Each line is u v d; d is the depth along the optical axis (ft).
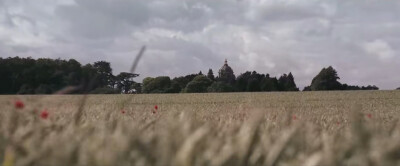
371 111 119.34
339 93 261.24
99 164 8.87
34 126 12.66
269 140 11.31
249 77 493.77
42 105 15.25
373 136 10.74
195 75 465.47
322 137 13.03
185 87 423.64
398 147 9.91
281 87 488.85
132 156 9.20
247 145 10.27
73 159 9.20
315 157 9.95
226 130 13.66
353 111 11.98
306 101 183.42
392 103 168.25
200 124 13.79
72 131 12.91
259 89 477.36
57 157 9.18
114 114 18.20
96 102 168.76
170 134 10.07
